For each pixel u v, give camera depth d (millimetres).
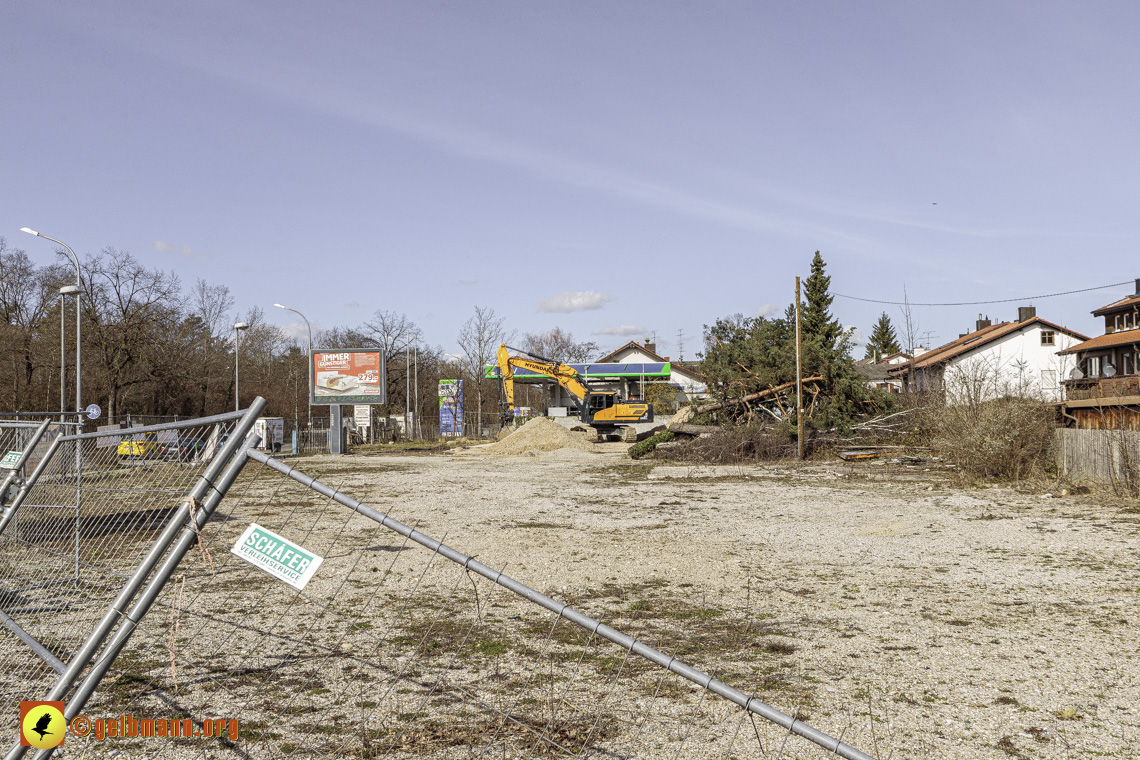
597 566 9703
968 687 5348
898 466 24125
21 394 43219
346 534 11883
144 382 47219
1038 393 21438
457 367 79500
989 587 8617
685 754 4172
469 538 11828
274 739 4277
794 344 29359
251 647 6047
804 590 8453
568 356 91250
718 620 7180
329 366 41188
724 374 30469
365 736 4332
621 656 5988
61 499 5230
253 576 8578
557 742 4293
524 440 38562
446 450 43750
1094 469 17359
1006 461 19453
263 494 17641
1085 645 6383
